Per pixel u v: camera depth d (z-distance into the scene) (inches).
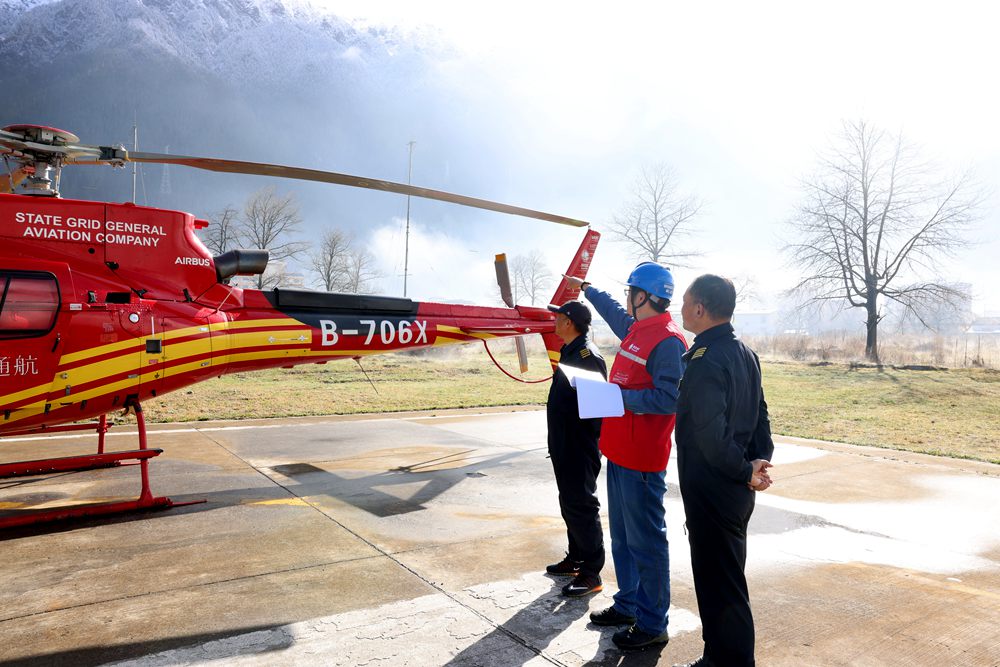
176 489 236.2
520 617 131.6
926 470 292.5
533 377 812.6
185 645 116.8
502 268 280.1
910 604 142.4
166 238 211.3
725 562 95.8
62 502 216.5
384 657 113.3
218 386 580.4
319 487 244.7
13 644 116.4
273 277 1403.8
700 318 100.2
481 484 254.8
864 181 1149.1
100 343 191.8
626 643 117.0
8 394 177.9
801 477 275.6
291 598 139.6
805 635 125.9
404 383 700.7
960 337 1567.4
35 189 195.3
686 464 98.3
